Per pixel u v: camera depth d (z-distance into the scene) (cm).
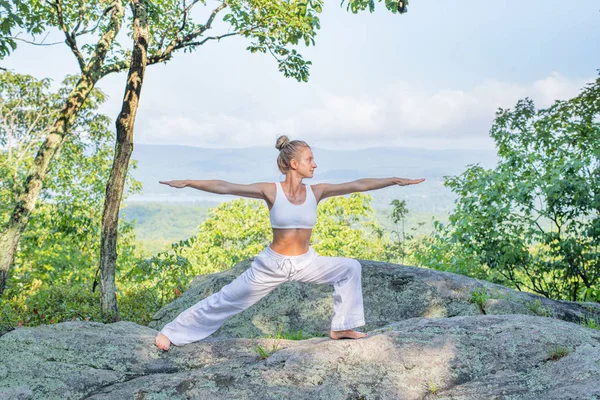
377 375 362
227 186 383
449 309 663
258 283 408
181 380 370
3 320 824
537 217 936
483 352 377
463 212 989
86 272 1702
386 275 698
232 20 976
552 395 306
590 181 886
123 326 493
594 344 366
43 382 381
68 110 881
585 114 1033
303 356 382
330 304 671
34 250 1684
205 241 2047
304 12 935
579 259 911
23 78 1952
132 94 802
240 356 410
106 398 358
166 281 1026
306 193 398
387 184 404
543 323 407
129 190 1798
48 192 1609
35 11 934
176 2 1062
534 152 1004
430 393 346
